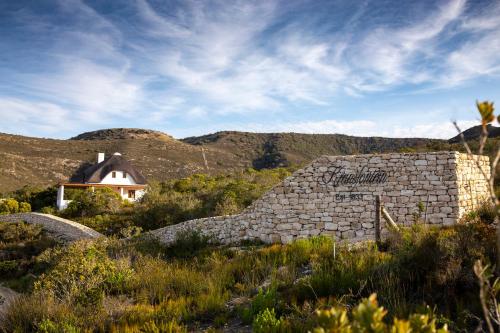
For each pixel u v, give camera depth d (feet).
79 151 307.58
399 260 27.86
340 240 55.11
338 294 26.45
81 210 121.19
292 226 61.21
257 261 40.70
